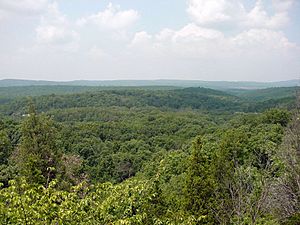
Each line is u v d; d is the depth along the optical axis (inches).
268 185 571.5
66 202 350.9
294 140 751.1
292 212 615.5
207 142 1681.8
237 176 645.9
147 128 3191.4
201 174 935.7
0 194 343.9
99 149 2454.5
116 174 2277.3
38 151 1290.6
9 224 329.4
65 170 1339.8
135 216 373.4
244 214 550.9
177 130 3186.5
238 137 1296.8
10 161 1513.3
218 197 815.7
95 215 378.0
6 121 2059.5
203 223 770.8
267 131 1585.9
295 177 644.1
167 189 1210.0
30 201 348.8
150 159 2267.5
